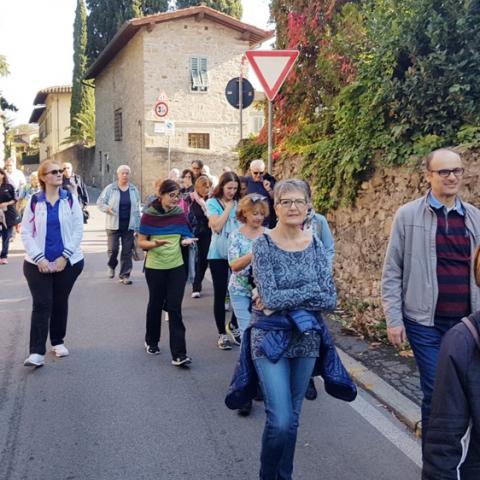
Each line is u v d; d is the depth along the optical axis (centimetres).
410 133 721
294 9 1197
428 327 406
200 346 734
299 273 376
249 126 3056
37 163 7438
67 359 685
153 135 2925
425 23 706
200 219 973
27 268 655
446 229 404
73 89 5206
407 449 461
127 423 511
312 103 1179
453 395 234
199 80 2953
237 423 511
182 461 443
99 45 4362
